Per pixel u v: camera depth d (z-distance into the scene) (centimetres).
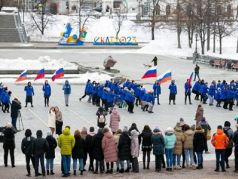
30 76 8019
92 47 13500
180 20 13562
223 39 14350
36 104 6006
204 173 3341
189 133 3494
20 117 4812
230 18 15788
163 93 6981
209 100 6319
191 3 15188
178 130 3484
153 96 5672
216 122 5197
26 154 3259
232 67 9688
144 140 3466
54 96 6556
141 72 8962
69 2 19012
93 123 5031
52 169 3341
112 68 9375
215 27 13312
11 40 14325
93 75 7875
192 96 6788
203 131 3516
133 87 6066
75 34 14588
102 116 4506
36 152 3241
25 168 3491
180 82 7994
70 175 3312
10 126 3516
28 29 15762
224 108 5972
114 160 3353
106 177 3244
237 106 6159
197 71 8075
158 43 13262
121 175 3297
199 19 12669
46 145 3253
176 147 3466
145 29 16125
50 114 4409
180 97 6706
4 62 8412
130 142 3375
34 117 5281
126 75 8500
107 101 5588
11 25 14938
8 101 5506
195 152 3584
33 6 18462
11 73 8219
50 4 18675
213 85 6156
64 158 3275
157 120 5234
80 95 6662
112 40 14638
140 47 13775
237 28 14638
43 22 15675
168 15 16050
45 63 8494
